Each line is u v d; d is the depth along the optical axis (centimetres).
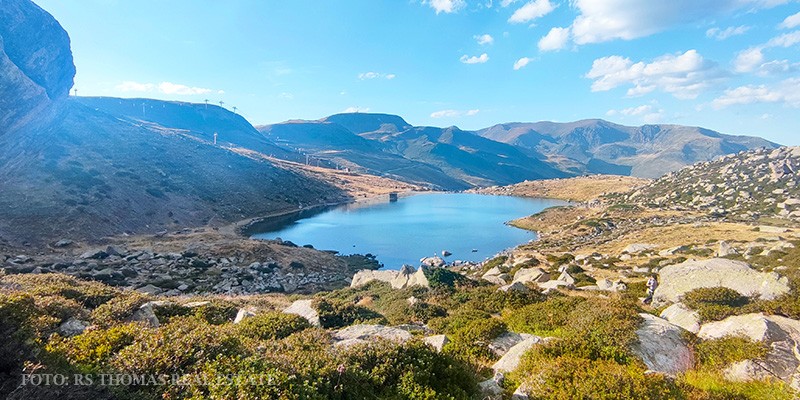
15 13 9306
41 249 5953
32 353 741
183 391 701
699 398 812
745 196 10688
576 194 19400
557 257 5162
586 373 835
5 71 7669
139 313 1380
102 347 821
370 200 19050
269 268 6028
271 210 13738
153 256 5925
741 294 1781
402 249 8800
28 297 1033
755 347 1046
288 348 966
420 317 2167
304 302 2080
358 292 3572
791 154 12356
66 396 647
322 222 12369
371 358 873
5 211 6562
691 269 2209
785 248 3488
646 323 1254
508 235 10419
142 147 12975
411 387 789
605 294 2720
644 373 870
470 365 1059
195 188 12131
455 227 11562
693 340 1169
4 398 628
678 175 15412
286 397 649
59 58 10669
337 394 726
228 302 2216
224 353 834
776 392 861
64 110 11300
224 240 7869
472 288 2792
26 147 8556
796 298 1554
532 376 891
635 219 9825
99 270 5022
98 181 8950
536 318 1612
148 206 9431
